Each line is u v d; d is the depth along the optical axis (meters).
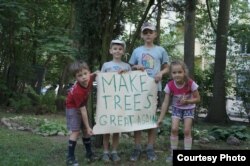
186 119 3.01
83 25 3.44
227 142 4.32
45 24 8.59
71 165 2.96
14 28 7.60
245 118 7.66
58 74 9.89
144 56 3.18
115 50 3.17
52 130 4.71
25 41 8.05
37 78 8.69
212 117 7.74
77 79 2.91
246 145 4.24
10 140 3.99
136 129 3.10
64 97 8.37
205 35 10.12
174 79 2.98
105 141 3.12
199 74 8.54
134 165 3.03
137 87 3.13
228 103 8.34
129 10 3.91
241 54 7.26
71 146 2.98
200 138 4.43
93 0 3.38
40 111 7.37
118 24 3.67
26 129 4.98
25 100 7.44
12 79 8.14
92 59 3.49
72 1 3.68
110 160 3.11
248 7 9.77
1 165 2.85
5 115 6.55
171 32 10.91
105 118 3.08
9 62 8.11
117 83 3.11
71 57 6.82
